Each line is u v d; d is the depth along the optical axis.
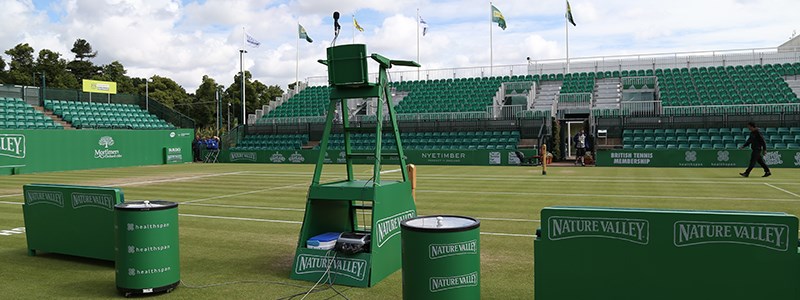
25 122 28.95
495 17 43.47
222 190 16.45
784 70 35.16
